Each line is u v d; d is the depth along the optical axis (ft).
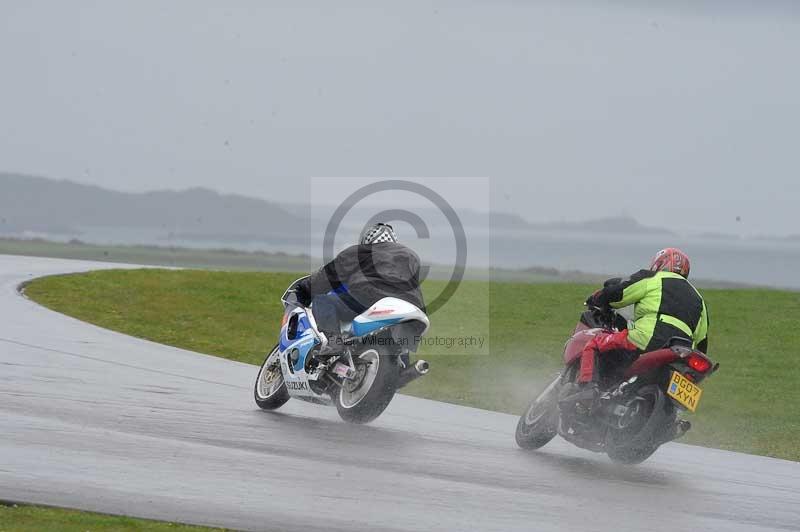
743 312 306.55
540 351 241.14
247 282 320.09
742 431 166.71
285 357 128.57
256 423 119.03
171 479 88.38
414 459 106.01
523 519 84.53
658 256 116.98
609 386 114.11
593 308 119.44
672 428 109.40
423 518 82.53
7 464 88.43
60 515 75.82
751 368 230.27
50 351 166.30
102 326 223.92
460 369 216.95
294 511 81.71
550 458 116.26
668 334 110.63
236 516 79.15
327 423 124.67
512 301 315.37
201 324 246.47
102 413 115.14
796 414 183.62
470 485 95.96
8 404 115.14
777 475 119.44
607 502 93.86
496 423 142.72
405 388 188.75
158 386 141.08
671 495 99.86
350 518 80.94
